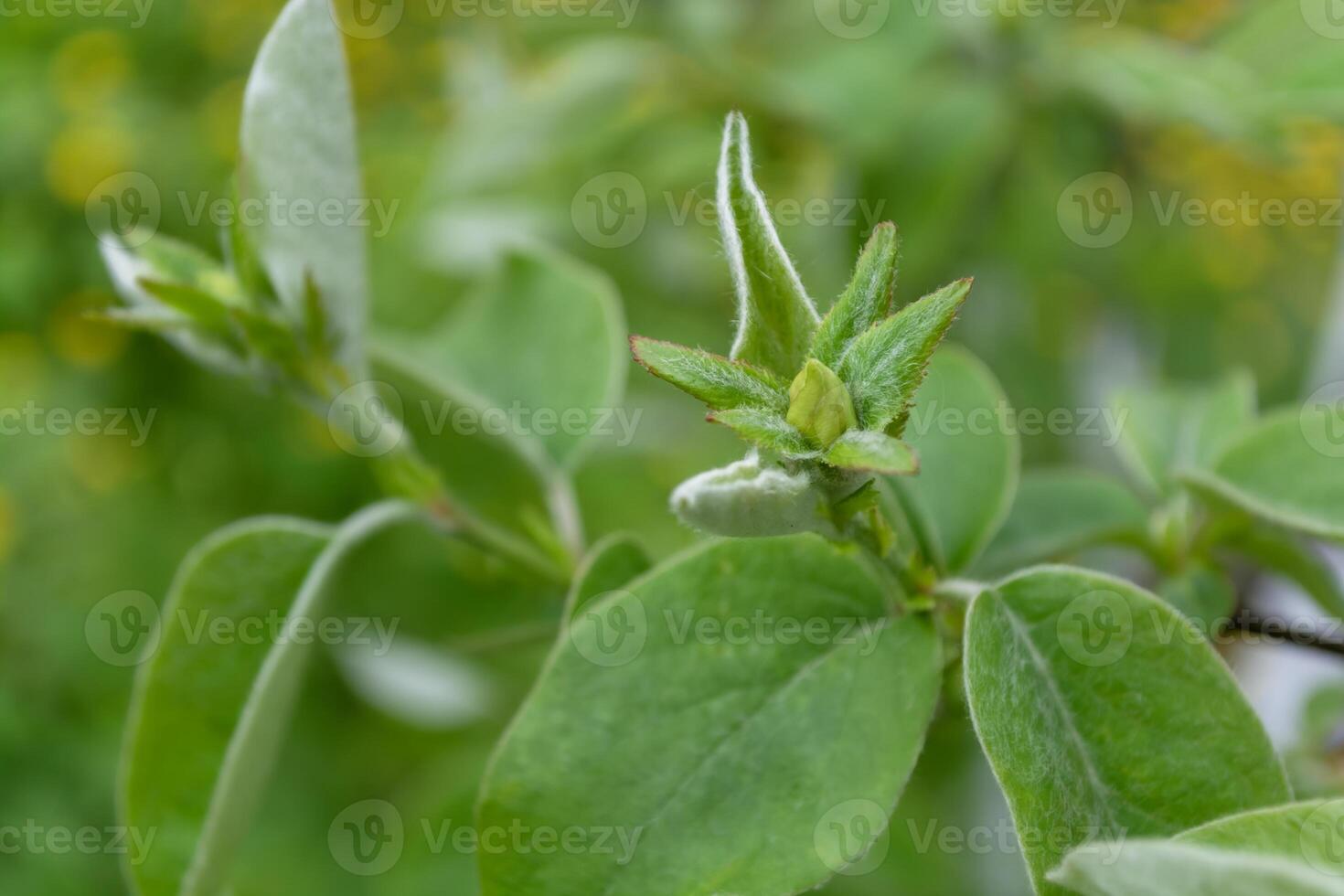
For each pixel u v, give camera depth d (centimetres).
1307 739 52
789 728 44
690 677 44
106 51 115
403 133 89
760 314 42
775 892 43
